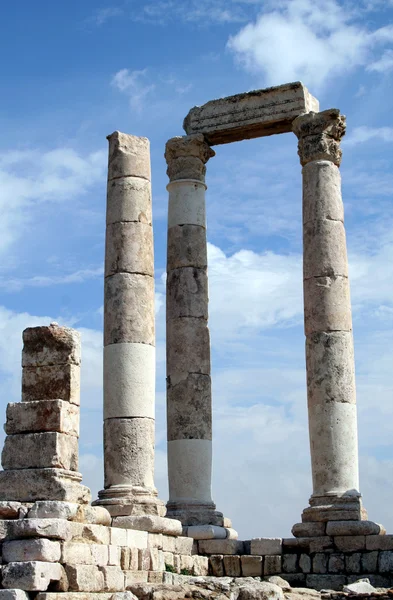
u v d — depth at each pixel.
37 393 22.80
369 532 28.80
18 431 22.39
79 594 20.33
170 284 32.88
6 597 19.33
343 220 31.89
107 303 28.53
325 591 25.47
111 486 27.31
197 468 31.31
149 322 28.52
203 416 31.77
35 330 23.08
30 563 19.89
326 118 32.19
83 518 21.92
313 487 30.14
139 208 29.11
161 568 25.19
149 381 28.14
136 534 24.11
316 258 31.17
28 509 21.31
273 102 33.38
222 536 30.23
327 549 28.97
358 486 30.00
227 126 33.78
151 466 27.69
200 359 32.12
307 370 30.78
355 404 30.52
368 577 28.28
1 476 22.05
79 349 23.19
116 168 29.31
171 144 33.97
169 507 31.06
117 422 27.66
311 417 30.39
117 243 28.77
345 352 30.53
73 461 22.58
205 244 33.41
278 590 22.39
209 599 21.88
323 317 30.67
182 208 33.34
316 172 31.88
